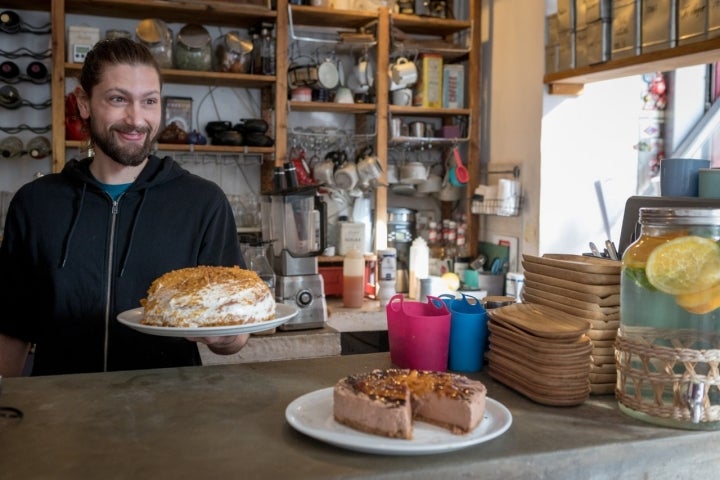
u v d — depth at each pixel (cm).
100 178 174
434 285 325
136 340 169
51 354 168
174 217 177
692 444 99
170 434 98
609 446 95
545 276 134
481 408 101
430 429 99
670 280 103
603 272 120
